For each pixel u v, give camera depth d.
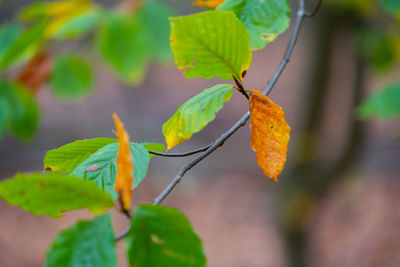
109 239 0.80
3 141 7.09
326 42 2.77
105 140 0.87
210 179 6.74
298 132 3.21
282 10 0.91
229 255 5.16
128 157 0.80
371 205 5.35
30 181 0.79
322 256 4.77
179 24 0.84
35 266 4.49
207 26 0.85
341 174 3.15
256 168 6.86
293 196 3.33
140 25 1.53
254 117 0.87
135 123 8.34
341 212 5.37
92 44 1.72
